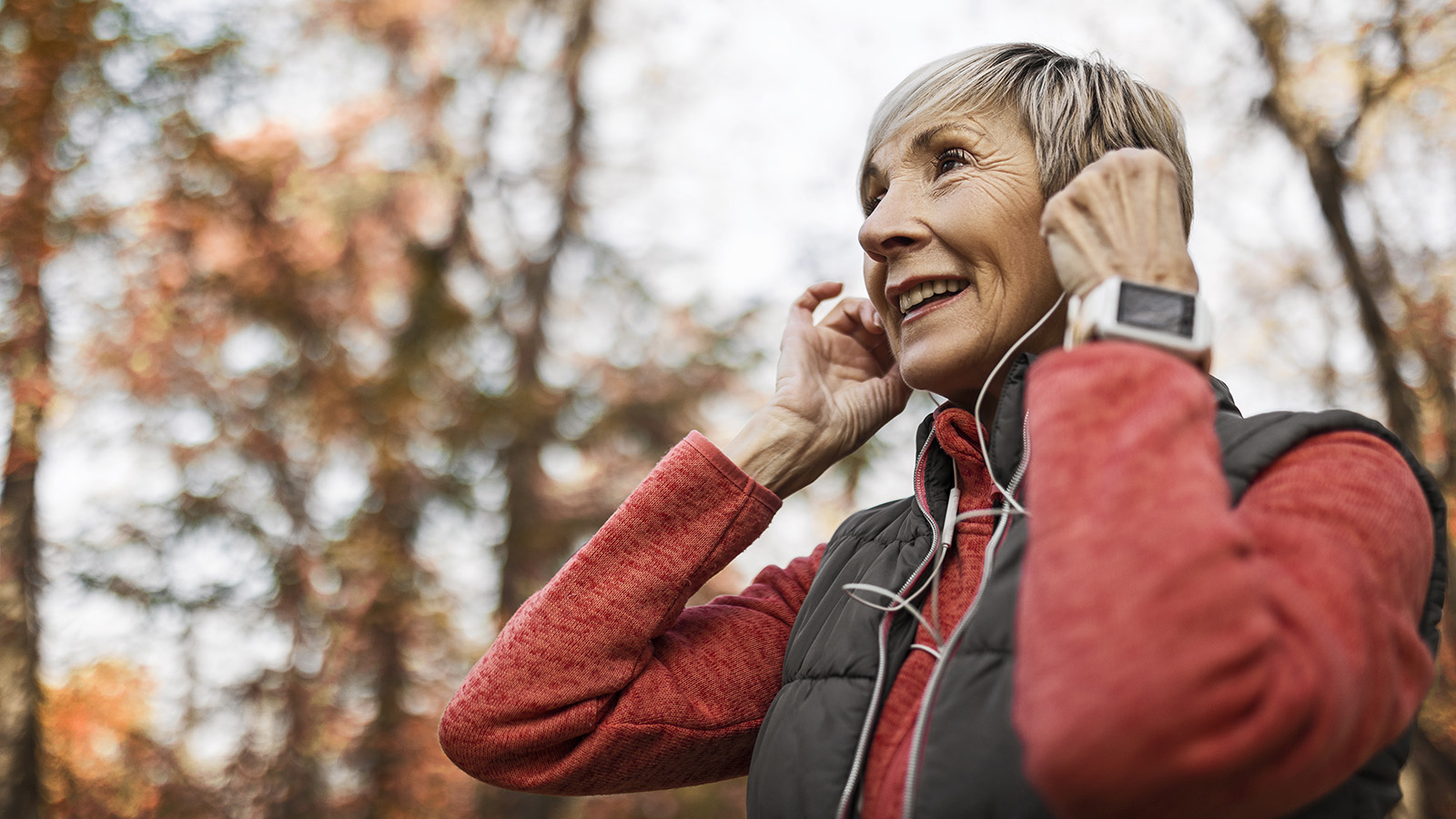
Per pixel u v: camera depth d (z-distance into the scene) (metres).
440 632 11.19
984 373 1.13
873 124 1.25
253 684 10.52
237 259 10.85
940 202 1.14
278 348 11.07
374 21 11.90
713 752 1.27
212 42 10.36
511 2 12.44
